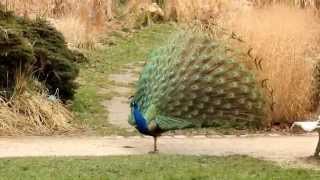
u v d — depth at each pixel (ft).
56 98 97.40
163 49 72.79
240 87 69.36
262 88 74.18
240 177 58.85
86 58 136.26
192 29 81.46
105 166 62.34
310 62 101.40
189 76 70.03
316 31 112.57
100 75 127.34
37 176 58.08
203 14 169.58
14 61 93.35
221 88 69.36
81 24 154.51
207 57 70.03
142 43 163.73
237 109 69.62
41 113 90.07
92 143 78.89
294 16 103.96
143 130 71.97
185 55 70.74
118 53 150.82
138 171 60.44
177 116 70.44
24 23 103.45
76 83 104.22
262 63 93.25
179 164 64.13
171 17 184.44
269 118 82.43
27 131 86.63
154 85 71.15
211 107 69.67
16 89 91.45
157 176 58.39
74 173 59.26
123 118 96.12
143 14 183.42
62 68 99.81
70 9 158.61
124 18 182.50
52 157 67.97
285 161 68.80
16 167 61.82
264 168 64.03
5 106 88.99
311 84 97.76
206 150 75.66
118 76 128.57
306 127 71.15
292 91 94.17
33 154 71.20
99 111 99.55
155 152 72.79
